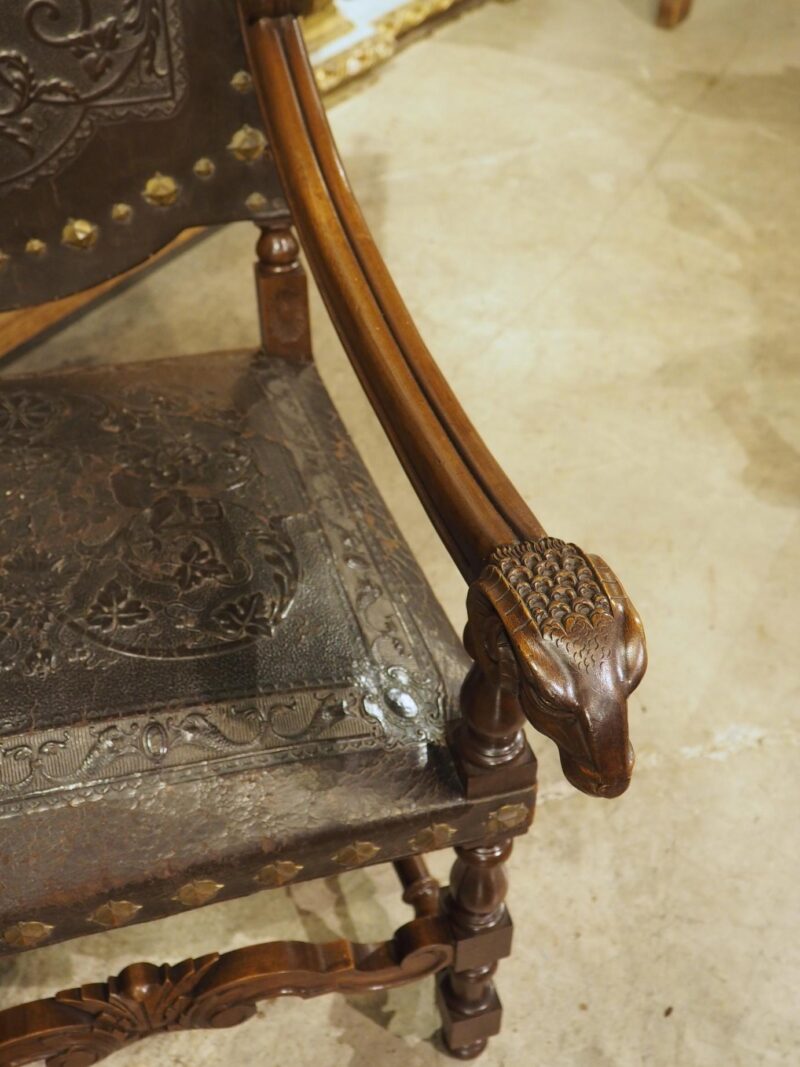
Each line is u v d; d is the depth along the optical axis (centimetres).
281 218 101
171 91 92
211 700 79
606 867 122
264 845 75
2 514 89
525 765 78
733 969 115
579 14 262
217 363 105
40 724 77
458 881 89
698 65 249
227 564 86
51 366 171
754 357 182
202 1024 90
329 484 94
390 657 83
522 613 56
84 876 73
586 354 180
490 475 66
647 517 157
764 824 126
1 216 93
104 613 83
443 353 179
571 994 113
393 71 239
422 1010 112
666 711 135
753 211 211
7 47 86
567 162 219
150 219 98
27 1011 85
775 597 148
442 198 208
